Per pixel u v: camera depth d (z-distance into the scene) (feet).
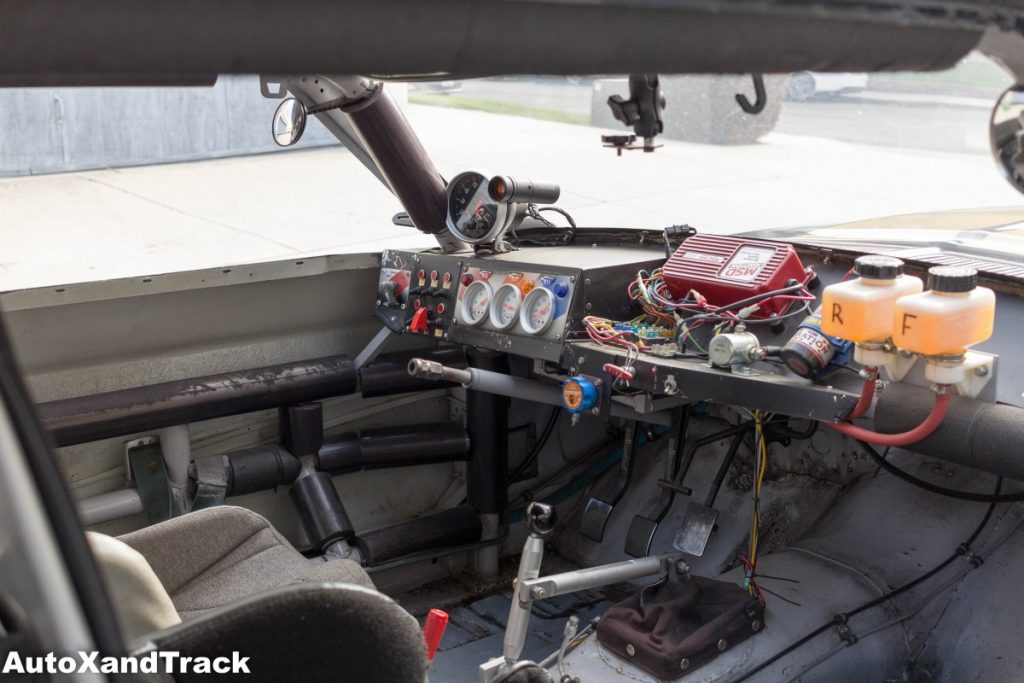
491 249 9.23
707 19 2.18
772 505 9.78
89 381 8.74
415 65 2.14
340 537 9.50
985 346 7.03
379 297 9.68
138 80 2.17
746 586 7.78
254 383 9.11
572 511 11.34
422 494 10.76
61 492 2.55
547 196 9.21
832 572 8.25
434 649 5.96
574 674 7.21
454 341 8.96
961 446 5.84
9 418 2.52
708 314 7.48
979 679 7.62
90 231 14.40
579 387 7.64
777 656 7.36
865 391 6.05
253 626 3.07
